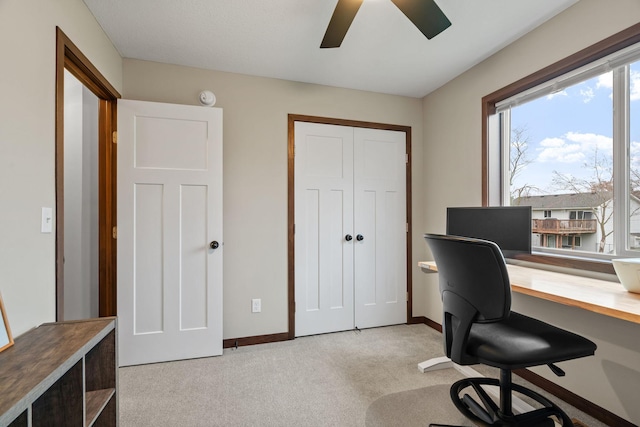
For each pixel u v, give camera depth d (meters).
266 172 2.67
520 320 1.40
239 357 2.35
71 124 2.37
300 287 2.78
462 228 2.09
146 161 2.24
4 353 0.98
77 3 1.63
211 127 2.38
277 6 1.76
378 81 2.78
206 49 2.23
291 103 2.75
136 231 2.23
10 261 1.11
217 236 2.38
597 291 1.35
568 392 1.77
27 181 1.21
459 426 1.43
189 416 1.64
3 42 1.08
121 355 2.19
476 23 1.93
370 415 1.65
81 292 2.34
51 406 0.99
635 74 1.57
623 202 1.61
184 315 2.31
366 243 2.99
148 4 1.74
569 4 1.76
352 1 1.39
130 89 2.34
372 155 3.02
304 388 1.91
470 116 2.54
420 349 2.49
